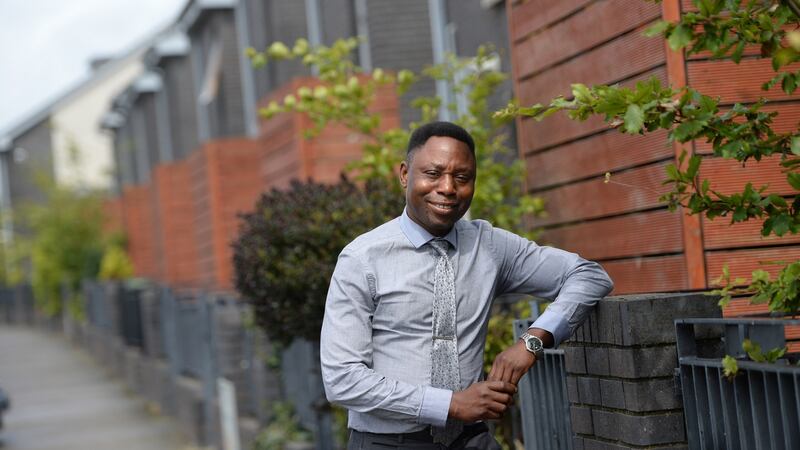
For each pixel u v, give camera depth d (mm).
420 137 3492
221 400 10922
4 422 15961
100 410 16266
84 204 29188
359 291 3467
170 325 14227
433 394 3352
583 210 5570
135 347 18188
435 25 10766
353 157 10008
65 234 28844
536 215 5836
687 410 3660
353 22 12758
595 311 3916
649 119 3285
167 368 14641
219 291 13602
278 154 10812
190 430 12516
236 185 13719
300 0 13844
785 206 3461
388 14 11875
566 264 3727
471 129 6539
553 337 3584
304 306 6457
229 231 13648
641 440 3686
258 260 6484
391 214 6332
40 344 29391
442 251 3500
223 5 16906
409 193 3512
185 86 21281
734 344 3533
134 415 15406
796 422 3174
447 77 6973
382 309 3473
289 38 13805
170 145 23031
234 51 16969
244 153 13734
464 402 3336
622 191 5219
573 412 4188
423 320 3473
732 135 3277
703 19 3148
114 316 20000
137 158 28781
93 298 23938
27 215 30828
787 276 3500
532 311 4832
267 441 8688
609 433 3902
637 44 4957
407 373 3457
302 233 6293
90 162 39969
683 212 4785
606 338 3859
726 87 4672
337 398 3445
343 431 7500
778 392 3264
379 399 3373
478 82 6824
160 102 24422
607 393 3893
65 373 22016
